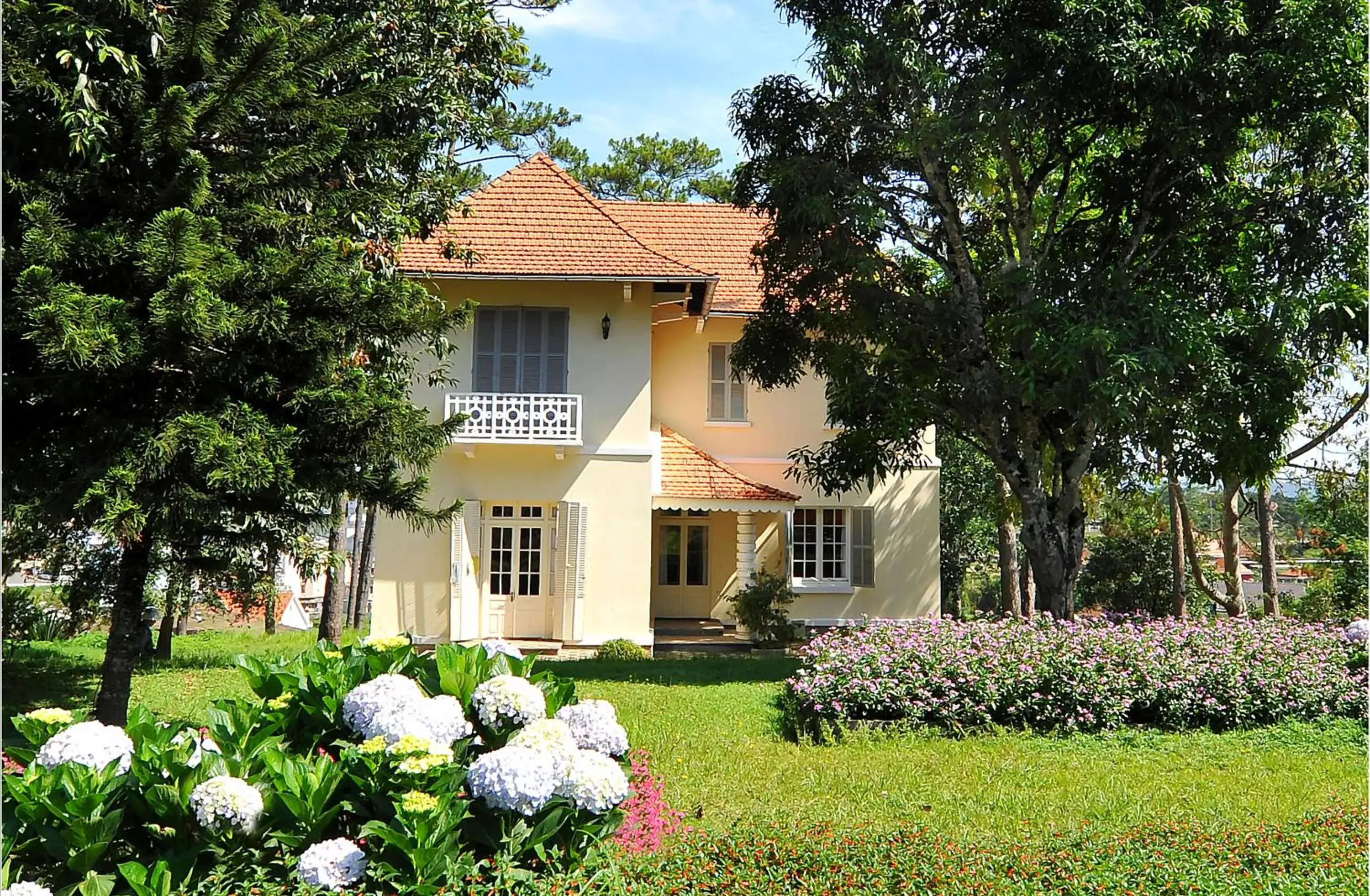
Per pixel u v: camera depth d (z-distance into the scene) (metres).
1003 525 26.16
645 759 9.13
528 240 19.62
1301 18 13.91
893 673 12.04
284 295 9.05
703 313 20.89
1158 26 14.22
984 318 16.52
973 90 14.75
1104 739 11.34
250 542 9.83
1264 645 13.12
